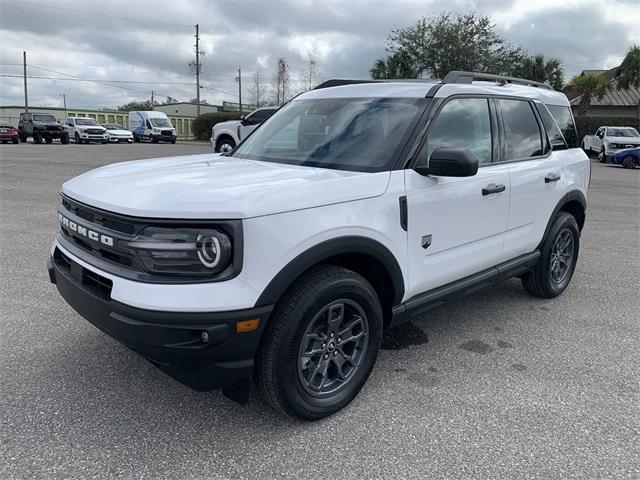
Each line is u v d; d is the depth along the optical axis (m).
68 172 14.80
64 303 4.69
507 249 4.29
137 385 3.36
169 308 2.46
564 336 4.33
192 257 2.51
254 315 2.57
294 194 2.74
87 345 3.88
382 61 33.50
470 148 3.89
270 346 2.74
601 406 3.27
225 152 4.43
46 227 7.64
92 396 3.22
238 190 2.69
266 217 2.59
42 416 3.00
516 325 4.55
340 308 3.02
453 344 4.14
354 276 3.00
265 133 4.33
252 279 2.56
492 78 4.46
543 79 33.78
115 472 2.57
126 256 2.62
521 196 4.30
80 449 2.73
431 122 3.56
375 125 3.62
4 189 11.23
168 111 73.81
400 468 2.66
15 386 3.31
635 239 8.05
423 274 3.49
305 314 2.77
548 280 5.03
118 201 2.68
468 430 2.99
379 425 3.02
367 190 3.05
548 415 3.15
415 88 3.83
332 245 2.83
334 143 3.64
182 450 2.75
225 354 2.58
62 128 34.03
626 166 22.69
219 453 2.74
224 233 2.51
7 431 2.86
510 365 3.79
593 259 6.82
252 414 3.10
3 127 31.98
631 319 4.72
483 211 3.89
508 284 5.74
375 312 3.17
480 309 4.94
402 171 3.31
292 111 4.32
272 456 2.72
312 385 2.97
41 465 2.60
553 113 5.13
